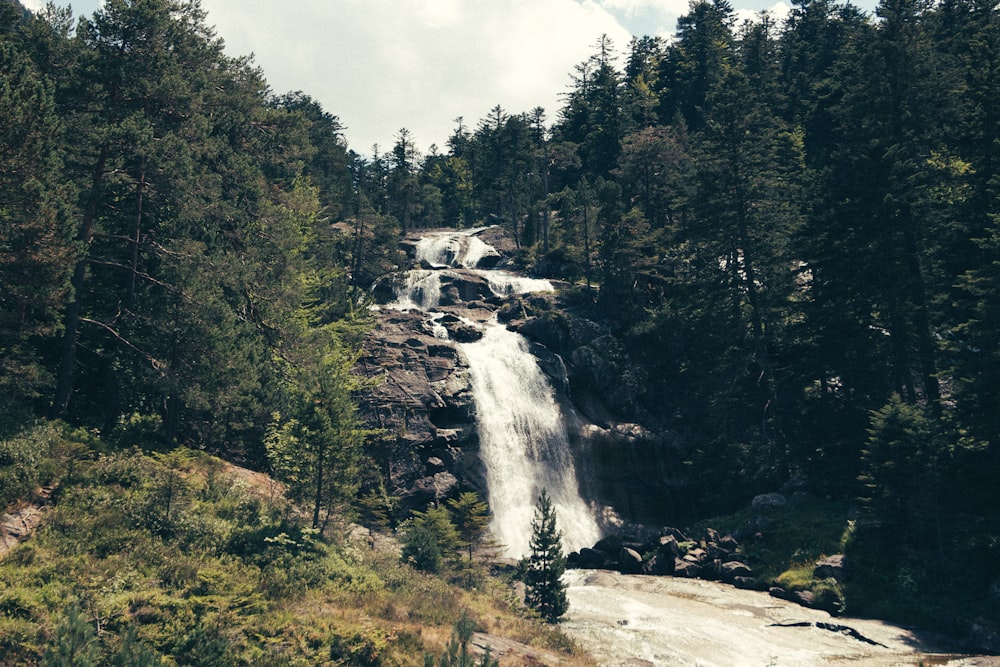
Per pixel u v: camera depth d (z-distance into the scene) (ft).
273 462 80.48
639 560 109.50
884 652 70.49
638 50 353.51
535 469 140.36
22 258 58.70
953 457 90.79
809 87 253.24
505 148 314.35
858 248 120.47
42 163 60.03
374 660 47.75
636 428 149.28
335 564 66.39
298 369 95.86
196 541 61.36
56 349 87.35
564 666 55.31
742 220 139.64
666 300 169.58
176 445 89.30
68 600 45.44
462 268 232.94
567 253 198.59
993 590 79.71
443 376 142.92
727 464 130.31
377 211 244.63
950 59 163.02
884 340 122.11
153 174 81.15
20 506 55.93
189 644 42.73
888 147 121.29
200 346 82.74
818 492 114.73
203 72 102.01
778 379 132.67
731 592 95.40
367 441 125.49
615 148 271.28
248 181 103.35
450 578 84.23
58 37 82.94
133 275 87.81
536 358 158.71
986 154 117.19
